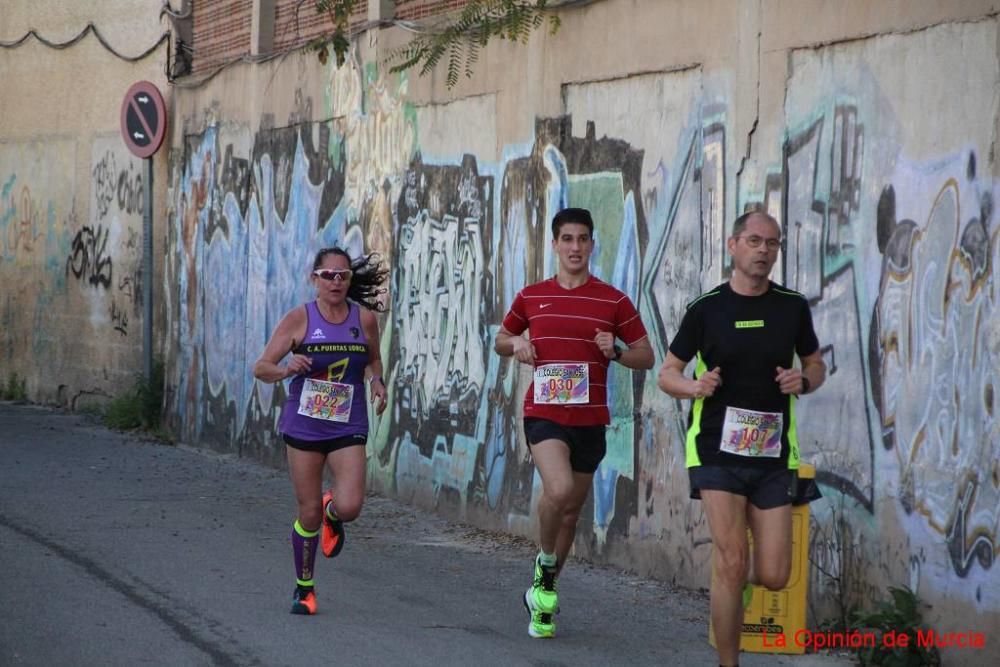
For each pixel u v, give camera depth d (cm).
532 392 1695
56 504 2627
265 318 3306
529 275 2341
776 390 1418
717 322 1418
